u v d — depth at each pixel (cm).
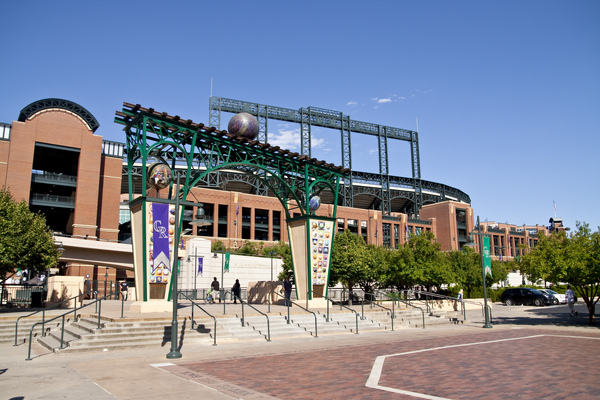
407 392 952
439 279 3759
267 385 1017
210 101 8538
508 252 10738
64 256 4644
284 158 2672
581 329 2311
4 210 2892
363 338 1962
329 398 901
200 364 1293
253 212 7788
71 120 5659
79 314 2077
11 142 5269
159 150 2280
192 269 4888
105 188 5969
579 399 887
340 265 3884
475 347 1662
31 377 1105
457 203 10325
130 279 5884
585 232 2495
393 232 9588
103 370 1194
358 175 10156
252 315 2141
